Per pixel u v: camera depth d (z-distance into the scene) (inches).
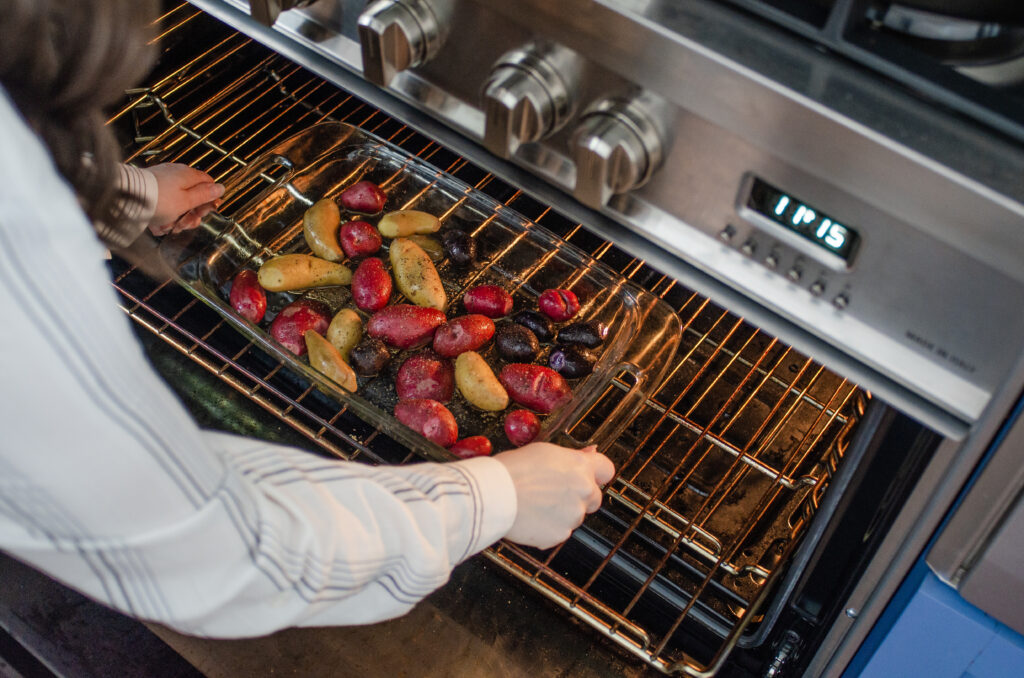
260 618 20.8
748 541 37.6
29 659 36.8
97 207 21.3
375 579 22.9
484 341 39.0
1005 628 25.8
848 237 21.5
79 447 16.1
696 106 21.5
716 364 42.7
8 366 14.9
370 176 44.8
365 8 25.7
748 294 24.2
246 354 41.1
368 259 40.8
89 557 18.2
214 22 44.5
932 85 19.3
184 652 35.3
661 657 32.1
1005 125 18.8
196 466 18.2
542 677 35.0
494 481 25.5
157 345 40.9
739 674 34.9
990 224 18.5
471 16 23.9
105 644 35.9
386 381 38.9
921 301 21.4
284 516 20.2
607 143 22.3
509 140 24.5
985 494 22.6
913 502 24.9
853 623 29.9
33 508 17.1
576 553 37.4
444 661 35.3
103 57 16.9
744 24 20.9
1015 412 21.0
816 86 19.7
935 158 18.5
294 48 29.8
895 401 23.2
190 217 40.5
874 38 20.6
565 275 41.9
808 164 20.6
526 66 23.3
